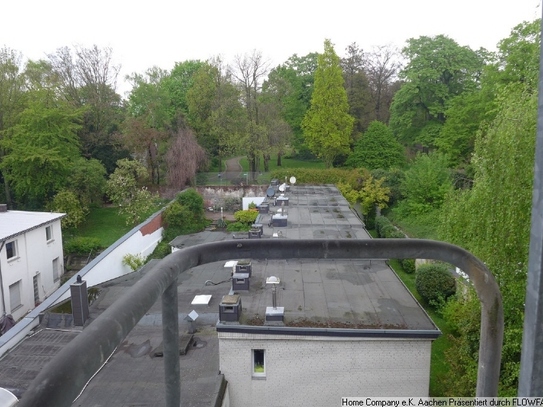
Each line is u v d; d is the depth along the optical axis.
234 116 36.72
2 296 16.62
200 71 38.50
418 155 28.39
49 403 0.82
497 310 1.66
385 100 45.66
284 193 23.83
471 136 28.19
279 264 11.06
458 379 8.37
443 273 15.21
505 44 22.95
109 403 7.13
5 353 9.16
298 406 8.10
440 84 34.69
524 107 7.52
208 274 12.69
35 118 25.70
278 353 7.98
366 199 28.38
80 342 0.96
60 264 21.45
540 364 1.38
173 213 26.25
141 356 8.55
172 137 34.59
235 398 8.15
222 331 7.91
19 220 19.91
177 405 1.62
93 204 29.09
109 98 35.44
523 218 7.05
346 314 8.35
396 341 7.79
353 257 1.70
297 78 46.34
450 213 9.09
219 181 33.78
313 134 36.91
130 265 19.83
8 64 27.61
